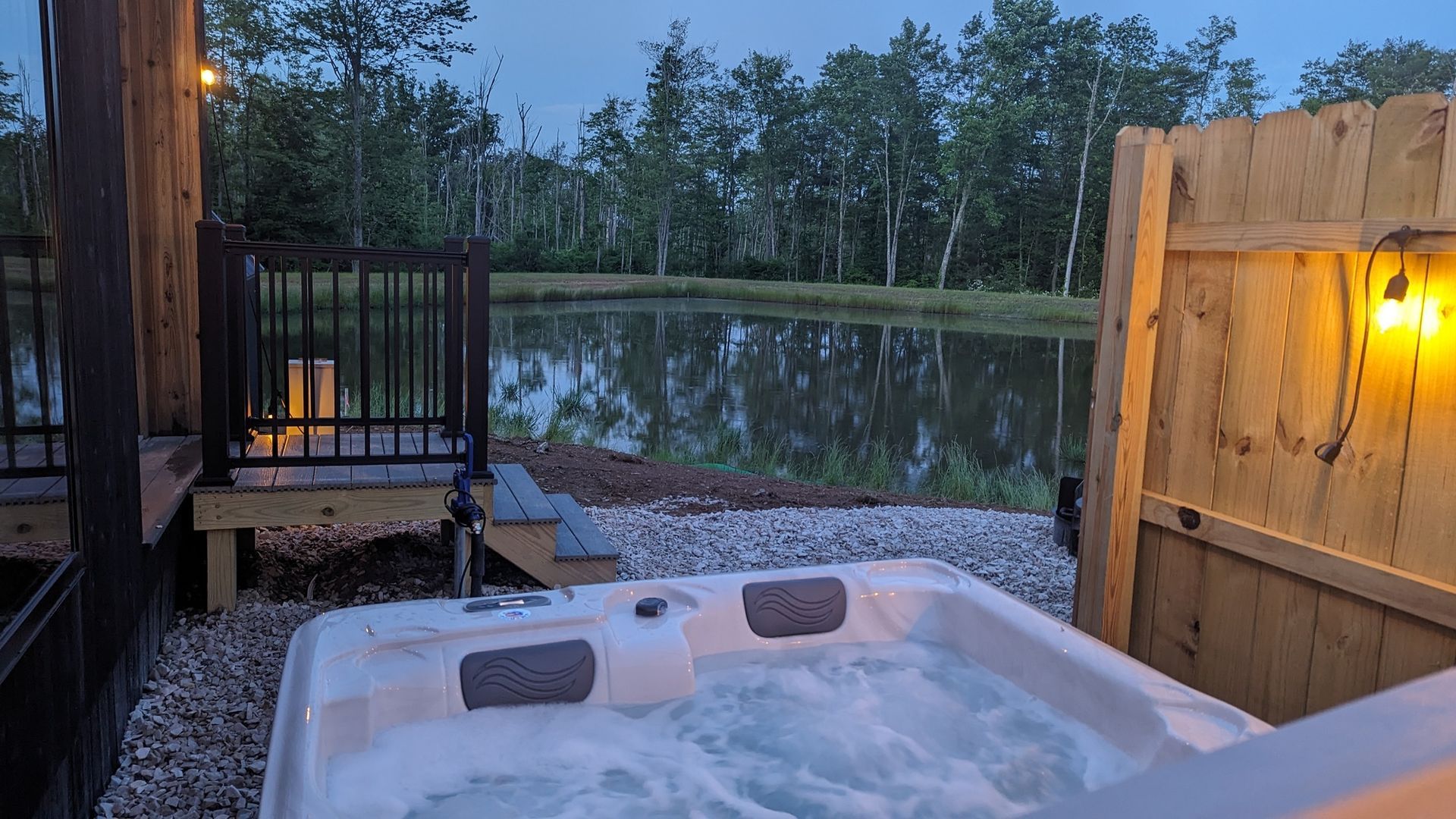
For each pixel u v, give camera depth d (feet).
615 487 20.04
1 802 5.13
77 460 6.99
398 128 96.89
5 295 5.83
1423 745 1.22
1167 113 139.64
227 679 9.78
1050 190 138.82
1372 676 7.17
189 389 14.90
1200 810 1.08
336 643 7.79
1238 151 8.02
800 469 26.14
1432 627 6.72
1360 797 1.11
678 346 57.98
